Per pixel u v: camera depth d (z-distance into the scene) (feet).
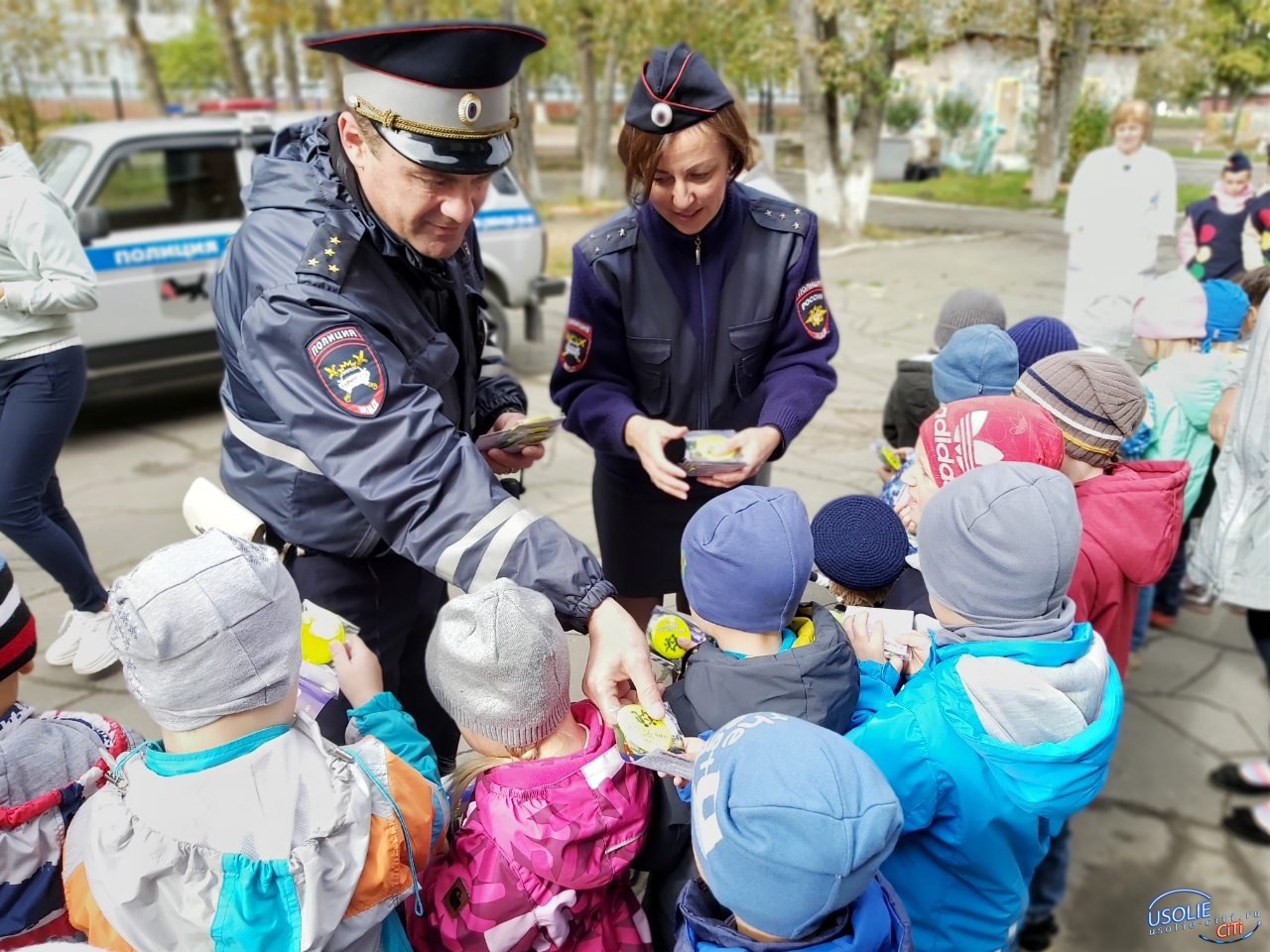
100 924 4.11
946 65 76.23
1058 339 9.18
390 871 4.22
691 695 5.21
